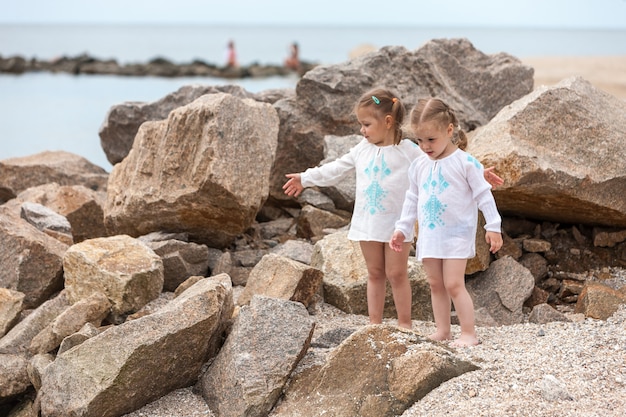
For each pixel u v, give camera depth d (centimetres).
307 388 405
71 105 2100
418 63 768
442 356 394
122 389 408
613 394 367
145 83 3023
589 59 3102
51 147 1398
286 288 516
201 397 432
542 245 603
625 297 518
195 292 449
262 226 714
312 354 439
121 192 653
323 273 552
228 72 3572
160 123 652
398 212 479
